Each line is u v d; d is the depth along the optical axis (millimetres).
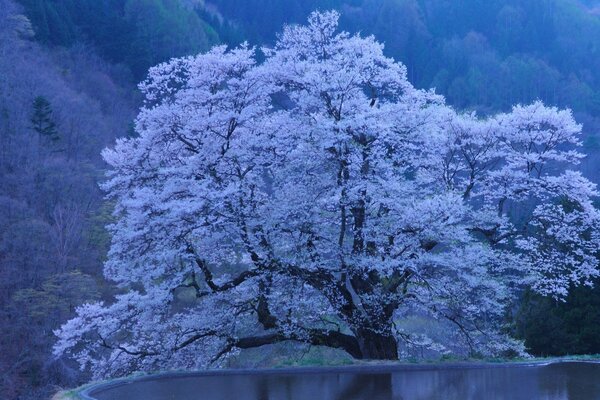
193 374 15102
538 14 110188
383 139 20234
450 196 19141
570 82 93938
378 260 18844
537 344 28438
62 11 91750
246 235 19891
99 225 50625
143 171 21953
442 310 22734
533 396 11102
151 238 20203
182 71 23109
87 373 37812
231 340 21344
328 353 26438
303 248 19875
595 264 23453
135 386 13312
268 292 20625
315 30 22297
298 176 20047
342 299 20438
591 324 28547
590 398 10836
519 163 24000
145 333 22312
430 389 12109
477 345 22719
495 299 22859
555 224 23453
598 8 130375
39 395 35844
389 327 20594
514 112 24516
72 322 20688
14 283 42469
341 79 19609
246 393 11938
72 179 55219
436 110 20766
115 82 87188
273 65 21562
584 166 64562
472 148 24797
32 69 71625
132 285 46094
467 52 101062
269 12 117062
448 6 114312
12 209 47500
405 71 22672
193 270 20953
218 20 110688
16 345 39500
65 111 67500
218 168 20594
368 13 110000
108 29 93375
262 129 21188
